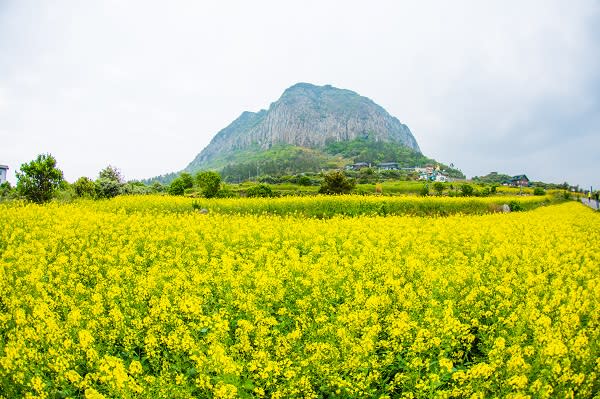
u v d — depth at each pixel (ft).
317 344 23.15
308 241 55.62
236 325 29.53
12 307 29.53
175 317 27.53
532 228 73.92
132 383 19.85
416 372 21.66
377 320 27.96
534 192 312.71
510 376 20.81
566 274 41.34
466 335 26.14
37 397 19.92
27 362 22.36
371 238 57.82
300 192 225.76
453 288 33.86
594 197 342.64
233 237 57.57
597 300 31.65
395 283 33.19
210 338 24.18
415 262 39.96
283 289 33.30
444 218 90.48
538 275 37.52
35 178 108.47
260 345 24.38
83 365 24.63
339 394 21.98
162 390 20.63
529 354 22.63
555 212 133.08
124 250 48.55
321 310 30.73
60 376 21.63
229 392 19.45
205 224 69.62
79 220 67.97
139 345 25.85
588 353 22.13
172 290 33.42
